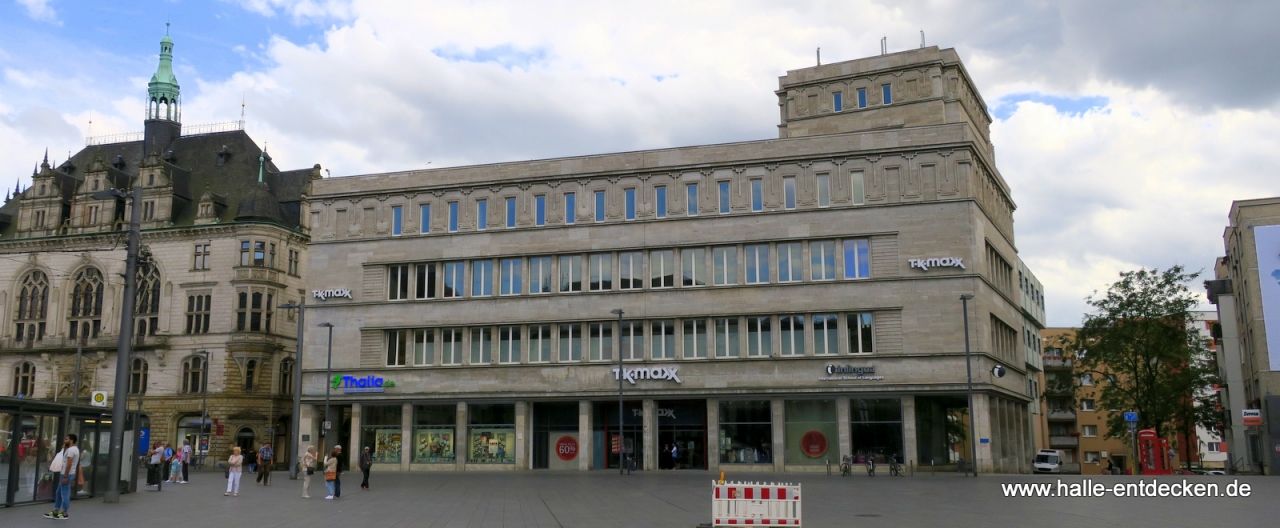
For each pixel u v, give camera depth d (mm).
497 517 28578
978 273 58719
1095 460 111688
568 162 66750
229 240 91375
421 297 68562
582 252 65500
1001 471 62000
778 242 62219
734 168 63531
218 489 45312
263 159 100688
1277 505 29656
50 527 25203
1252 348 71000
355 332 69250
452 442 66875
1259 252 68438
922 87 70812
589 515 28938
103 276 95125
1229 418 80125
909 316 59250
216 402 88562
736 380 61469
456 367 66688
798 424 60938
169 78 109562
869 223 60625
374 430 68500
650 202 64750
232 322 89500
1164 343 74625
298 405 59500
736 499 22438
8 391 95562
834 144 62000
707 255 63156
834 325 60531
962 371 57969
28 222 98875
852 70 72938
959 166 59906
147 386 91062
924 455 60062
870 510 29594
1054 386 83438
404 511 31156
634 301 63969
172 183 95875
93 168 98250
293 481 54531
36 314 96688
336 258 70438
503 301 66562
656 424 63500
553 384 64688
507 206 67812
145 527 25266
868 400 59781
